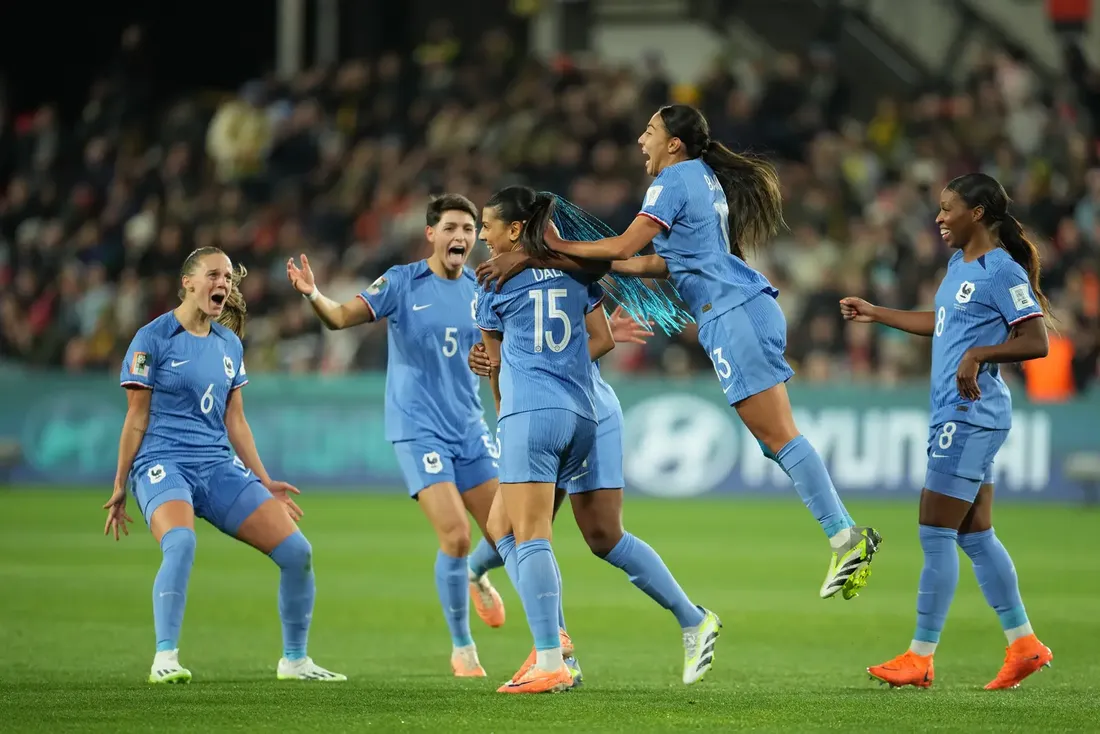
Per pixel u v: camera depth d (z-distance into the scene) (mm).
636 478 69375
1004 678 24078
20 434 72688
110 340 74625
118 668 26016
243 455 25812
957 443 23953
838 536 22844
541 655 22531
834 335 70188
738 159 23844
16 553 47281
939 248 72188
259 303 75375
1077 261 72312
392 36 99938
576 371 22594
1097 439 66500
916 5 93938
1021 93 84000
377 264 75438
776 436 23188
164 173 85250
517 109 85375
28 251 82750
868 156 82125
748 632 32531
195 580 41562
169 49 101062
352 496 68750
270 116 88500
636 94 85312
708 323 23328
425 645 30562
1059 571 43406
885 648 30156
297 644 24953
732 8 94625
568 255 22484
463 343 27766
